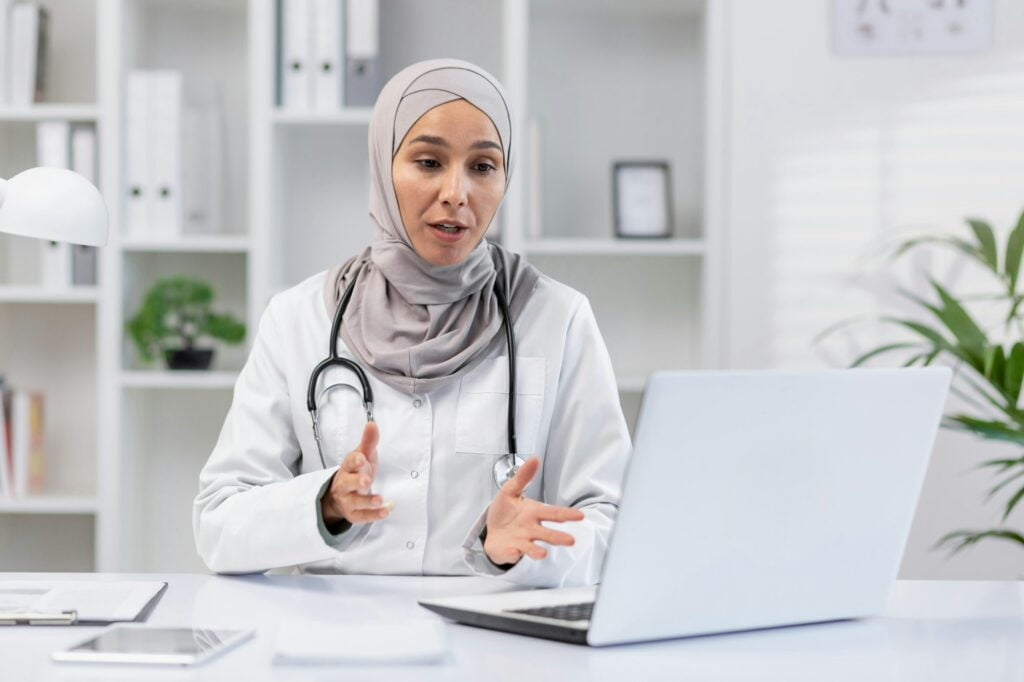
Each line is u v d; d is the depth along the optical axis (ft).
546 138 9.72
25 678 2.75
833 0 8.96
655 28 9.72
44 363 9.80
